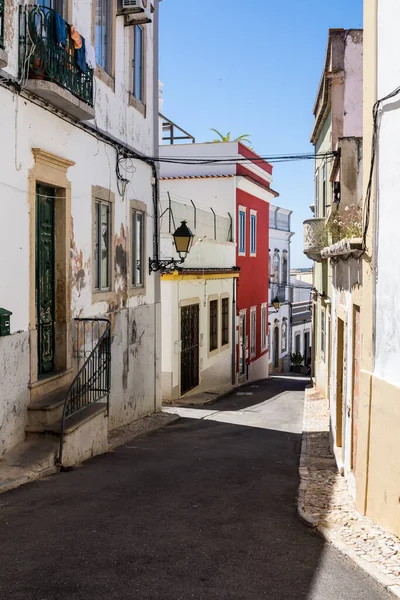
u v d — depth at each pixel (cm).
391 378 609
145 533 573
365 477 657
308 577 495
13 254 823
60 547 527
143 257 1420
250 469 907
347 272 867
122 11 1202
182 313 1884
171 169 2647
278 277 3856
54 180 941
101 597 436
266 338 3250
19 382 835
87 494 700
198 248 2034
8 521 590
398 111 590
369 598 462
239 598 449
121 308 1265
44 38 845
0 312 767
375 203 653
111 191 1195
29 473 745
